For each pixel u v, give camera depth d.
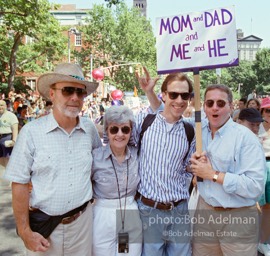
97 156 3.10
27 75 43.41
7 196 6.85
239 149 2.93
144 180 3.13
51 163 2.77
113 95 20.05
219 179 2.88
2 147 7.89
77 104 2.89
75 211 2.88
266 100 5.14
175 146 3.09
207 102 3.00
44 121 2.88
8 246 4.78
